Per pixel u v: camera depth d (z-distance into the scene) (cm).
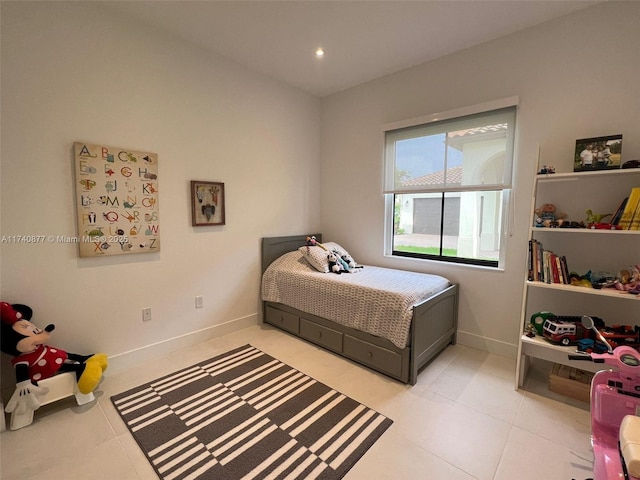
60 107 197
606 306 214
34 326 183
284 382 220
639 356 140
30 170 189
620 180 203
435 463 150
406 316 211
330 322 265
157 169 244
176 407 192
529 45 232
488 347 268
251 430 172
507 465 148
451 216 295
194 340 279
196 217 270
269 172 329
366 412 187
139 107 231
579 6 207
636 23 194
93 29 206
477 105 255
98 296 222
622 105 201
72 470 145
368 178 341
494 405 194
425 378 226
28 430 171
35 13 185
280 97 333
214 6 209
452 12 213
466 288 277
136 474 143
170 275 260
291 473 143
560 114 223
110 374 229
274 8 210
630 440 104
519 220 246
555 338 197
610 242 210
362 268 319
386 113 319
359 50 266
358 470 146
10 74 179
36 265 195
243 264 313
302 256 321
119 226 226
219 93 279
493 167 256
